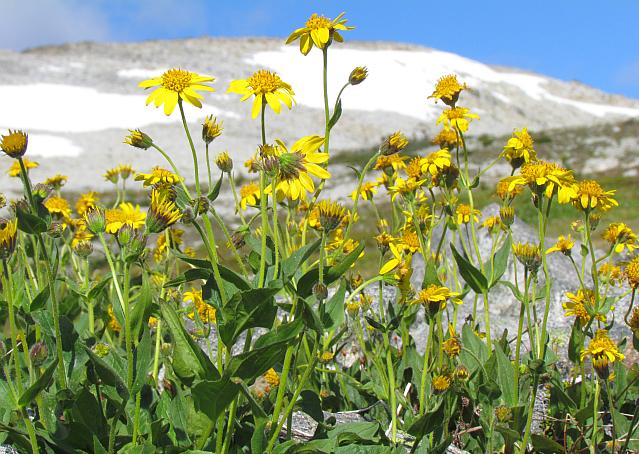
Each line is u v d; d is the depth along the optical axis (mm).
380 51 110000
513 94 105812
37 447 2307
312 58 101062
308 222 3742
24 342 2516
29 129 66875
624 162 42812
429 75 102188
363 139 74562
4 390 2322
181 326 2285
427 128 80750
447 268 4320
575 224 3857
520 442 3125
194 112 75000
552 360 3531
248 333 2455
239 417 2848
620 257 6980
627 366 4359
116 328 4141
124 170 5367
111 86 82062
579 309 3309
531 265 3020
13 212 3209
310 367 2484
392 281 2820
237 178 48062
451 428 3395
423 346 5309
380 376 3506
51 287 2410
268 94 2748
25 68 84938
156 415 2736
